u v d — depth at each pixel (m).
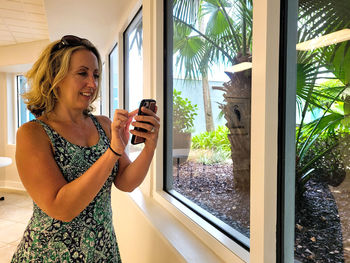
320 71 0.66
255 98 0.78
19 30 3.84
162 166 1.66
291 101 0.74
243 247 0.96
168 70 1.61
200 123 1.24
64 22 2.66
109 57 3.67
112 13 2.41
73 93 0.93
